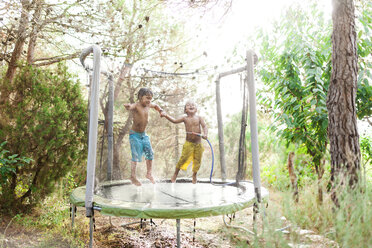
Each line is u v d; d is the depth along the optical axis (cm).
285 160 271
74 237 367
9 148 426
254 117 343
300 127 475
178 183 459
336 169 298
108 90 422
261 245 251
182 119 430
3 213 418
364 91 432
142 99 407
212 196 346
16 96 446
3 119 427
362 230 200
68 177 513
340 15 319
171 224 455
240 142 438
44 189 451
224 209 296
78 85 500
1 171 380
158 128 527
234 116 462
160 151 518
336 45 321
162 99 539
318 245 218
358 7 469
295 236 213
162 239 380
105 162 420
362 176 253
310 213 229
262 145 649
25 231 371
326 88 461
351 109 311
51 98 463
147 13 612
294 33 493
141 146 400
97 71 312
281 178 253
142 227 435
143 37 600
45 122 435
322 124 433
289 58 493
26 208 445
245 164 436
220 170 488
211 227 431
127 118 479
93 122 306
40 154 444
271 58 523
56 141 448
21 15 508
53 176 453
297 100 491
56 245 335
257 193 329
